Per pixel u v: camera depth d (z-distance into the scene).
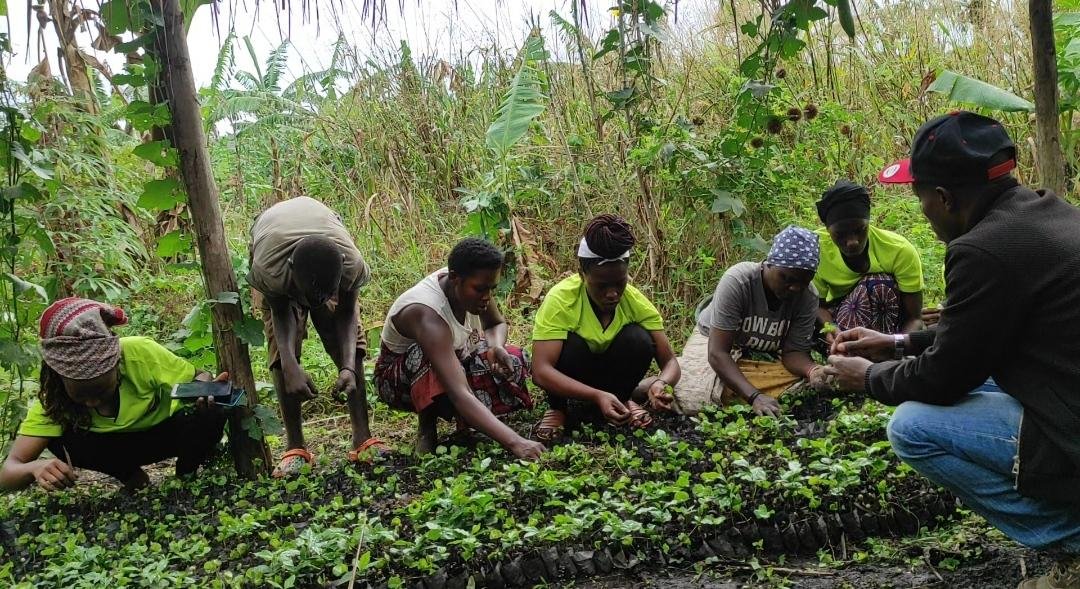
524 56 7.50
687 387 5.49
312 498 4.34
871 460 3.96
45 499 4.80
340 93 9.16
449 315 4.78
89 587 3.44
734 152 6.56
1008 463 2.91
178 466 4.97
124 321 4.56
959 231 2.97
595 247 4.76
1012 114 7.16
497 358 5.02
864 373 3.32
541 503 4.02
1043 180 3.64
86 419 4.49
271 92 9.11
